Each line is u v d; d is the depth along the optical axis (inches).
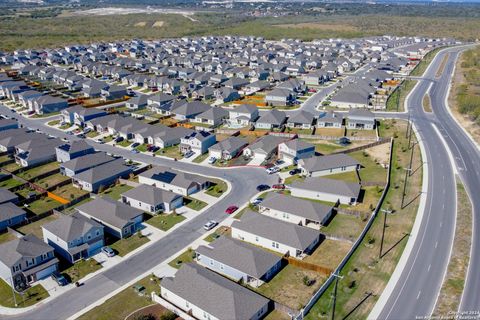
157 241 3095.5
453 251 2886.3
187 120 5851.4
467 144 4918.8
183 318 2335.1
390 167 4276.6
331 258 2839.6
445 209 3449.8
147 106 6520.7
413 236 3068.4
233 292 2332.7
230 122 5772.6
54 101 6402.6
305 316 2300.7
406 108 6378.0
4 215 3280.0
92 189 3868.1
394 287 2532.0
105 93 6953.7
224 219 3373.5
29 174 4266.7
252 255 2691.9
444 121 5772.6
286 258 2810.0
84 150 4591.5
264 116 5615.2
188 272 2524.6
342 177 4069.9
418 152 4658.0
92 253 2962.6
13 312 2410.2
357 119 5502.0
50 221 3385.8
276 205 3383.4
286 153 4458.7
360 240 3006.9
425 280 2591.0
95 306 2448.3
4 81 7677.2
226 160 4522.6
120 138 5157.5
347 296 2459.4
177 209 3538.4
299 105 6599.4
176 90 7436.0
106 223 3186.5
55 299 2514.8
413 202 3570.4
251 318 2231.8
